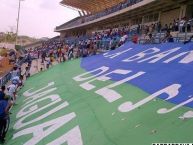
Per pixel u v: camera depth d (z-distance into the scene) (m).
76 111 11.86
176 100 9.21
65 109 12.74
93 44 28.33
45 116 12.93
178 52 14.11
